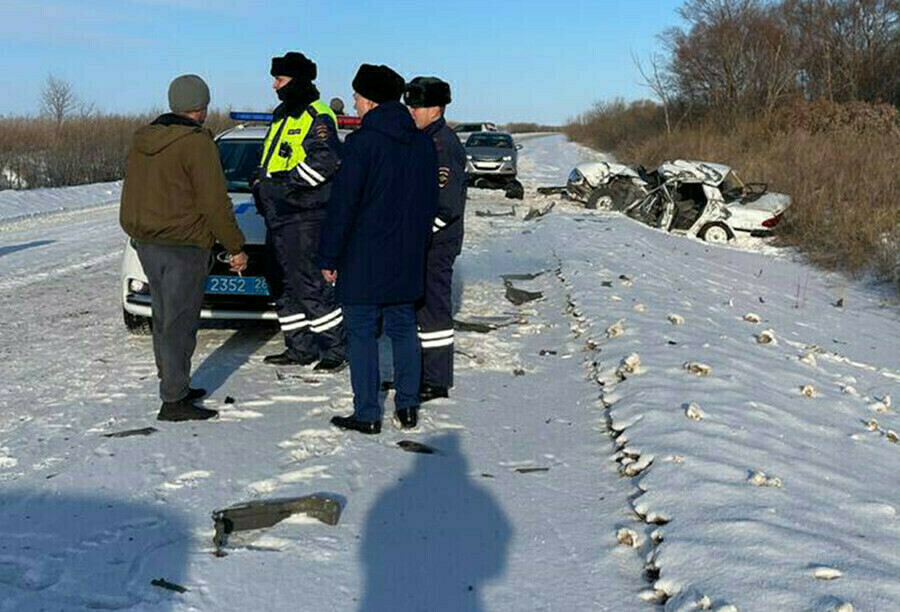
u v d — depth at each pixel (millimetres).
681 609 3332
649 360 6719
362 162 4938
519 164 39812
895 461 5562
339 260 5117
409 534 4031
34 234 15383
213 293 7172
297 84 6223
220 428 5312
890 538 4184
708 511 4109
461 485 4598
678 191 18875
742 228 18328
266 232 6805
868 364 8688
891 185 18406
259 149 8852
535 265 12281
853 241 15781
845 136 25578
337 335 6574
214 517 3994
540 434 5418
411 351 5383
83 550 3797
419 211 5160
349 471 4719
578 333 8055
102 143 29438
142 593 3459
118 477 4551
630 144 44406
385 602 3455
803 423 5895
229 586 3529
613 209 20422
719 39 42156
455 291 10266
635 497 4461
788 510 4230
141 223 5145
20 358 6938
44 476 4570
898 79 38125
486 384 6465
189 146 5113
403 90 5227
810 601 3309
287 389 6121
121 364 6781
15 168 26500
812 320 11133
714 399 5871
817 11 40938
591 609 3453
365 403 5266
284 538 3943
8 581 3537
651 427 5266
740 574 3520
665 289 10781
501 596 3525
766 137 31781
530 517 4250
